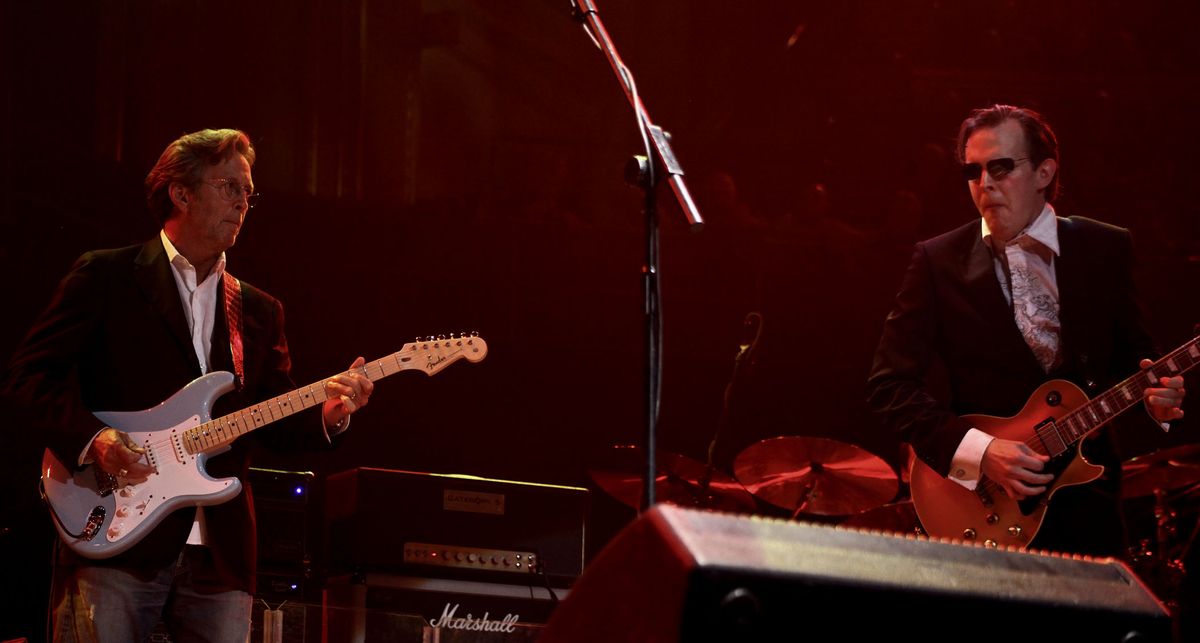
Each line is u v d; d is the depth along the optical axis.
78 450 3.97
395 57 11.26
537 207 10.44
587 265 9.19
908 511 7.04
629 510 8.13
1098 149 11.23
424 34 11.26
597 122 12.26
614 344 8.63
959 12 12.09
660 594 1.67
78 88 8.78
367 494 5.08
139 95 9.31
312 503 5.89
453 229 9.19
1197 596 7.49
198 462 4.02
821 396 8.66
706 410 8.68
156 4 9.40
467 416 8.34
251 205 4.45
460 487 5.15
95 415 3.95
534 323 8.66
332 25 10.66
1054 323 4.05
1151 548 7.32
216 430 4.07
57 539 4.05
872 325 8.95
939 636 1.83
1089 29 11.94
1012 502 3.96
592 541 8.13
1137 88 11.38
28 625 6.53
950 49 12.11
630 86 3.25
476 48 11.88
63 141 8.38
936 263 4.25
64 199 7.95
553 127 12.20
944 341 4.22
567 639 1.79
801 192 10.45
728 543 1.72
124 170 8.33
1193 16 11.84
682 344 8.88
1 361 7.43
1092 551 3.89
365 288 8.56
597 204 11.34
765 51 12.11
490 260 9.17
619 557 1.75
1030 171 4.06
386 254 9.09
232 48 10.07
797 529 1.81
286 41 10.45
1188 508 7.56
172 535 3.96
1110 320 4.04
